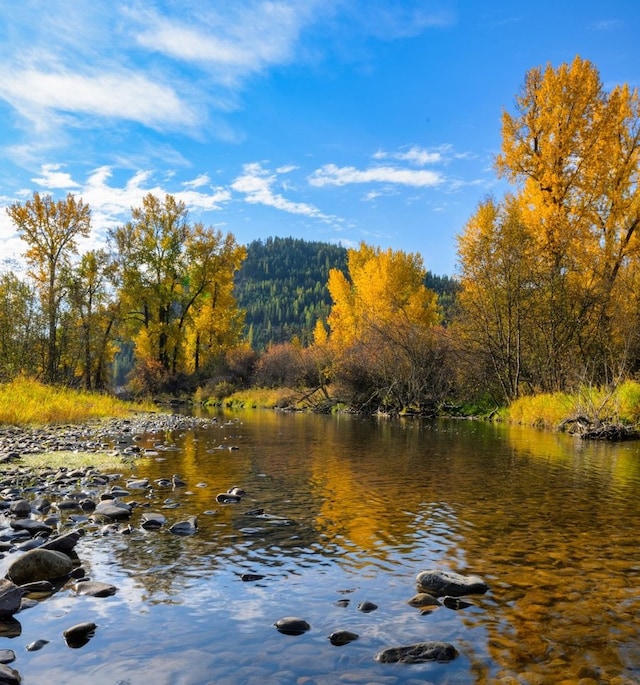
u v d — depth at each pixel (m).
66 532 4.61
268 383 39.97
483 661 2.49
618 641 2.69
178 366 43.22
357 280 37.84
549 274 19.89
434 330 24.61
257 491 6.37
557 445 11.64
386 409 25.08
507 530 4.75
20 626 2.84
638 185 21.17
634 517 5.22
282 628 2.81
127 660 2.47
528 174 21.95
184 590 3.34
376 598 3.24
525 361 21.48
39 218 29.66
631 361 17.94
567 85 20.94
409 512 5.39
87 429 14.30
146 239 37.22
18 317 28.30
